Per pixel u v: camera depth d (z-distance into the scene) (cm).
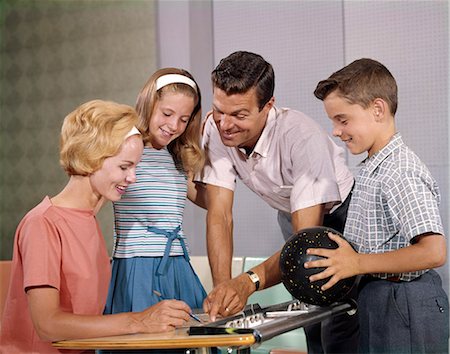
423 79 335
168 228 220
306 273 188
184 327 177
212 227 242
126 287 213
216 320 184
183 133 228
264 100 221
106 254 194
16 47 443
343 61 350
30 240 176
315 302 190
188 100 218
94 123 182
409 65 338
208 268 319
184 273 221
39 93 438
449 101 332
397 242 198
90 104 187
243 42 373
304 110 358
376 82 204
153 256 216
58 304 175
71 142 182
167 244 217
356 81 204
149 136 220
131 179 186
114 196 186
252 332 157
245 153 243
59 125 434
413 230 189
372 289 199
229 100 217
